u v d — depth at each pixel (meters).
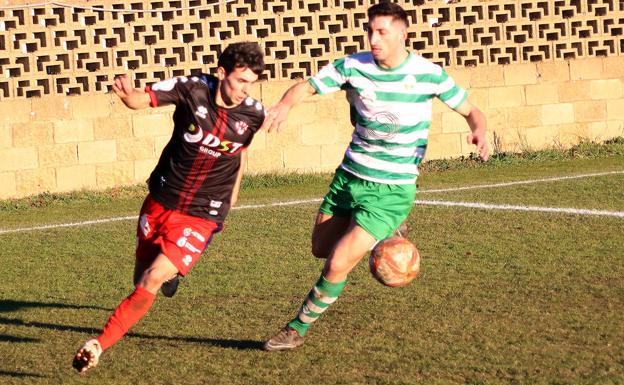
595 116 34.81
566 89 34.53
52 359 12.98
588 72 34.69
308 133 32.88
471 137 12.57
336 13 33.03
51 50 31.33
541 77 34.41
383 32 12.05
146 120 32.00
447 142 33.88
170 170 12.48
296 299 15.70
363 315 14.40
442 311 14.38
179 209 12.50
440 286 15.91
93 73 31.72
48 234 23.50
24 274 18.81
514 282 15.95
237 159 12.62
